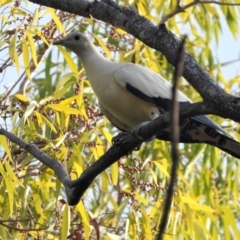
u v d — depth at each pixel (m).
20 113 9.05
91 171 6.79
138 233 8.88
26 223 9.36
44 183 9.04
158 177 11.13
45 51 10.23
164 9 11.70
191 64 6.29
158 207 9.17
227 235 10.11
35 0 7.85
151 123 6.61
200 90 6.12
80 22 10.65
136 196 8.82
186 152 11.48
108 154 6.75
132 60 11.66
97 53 9.16
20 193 9.54
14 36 8.88
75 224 8.85
